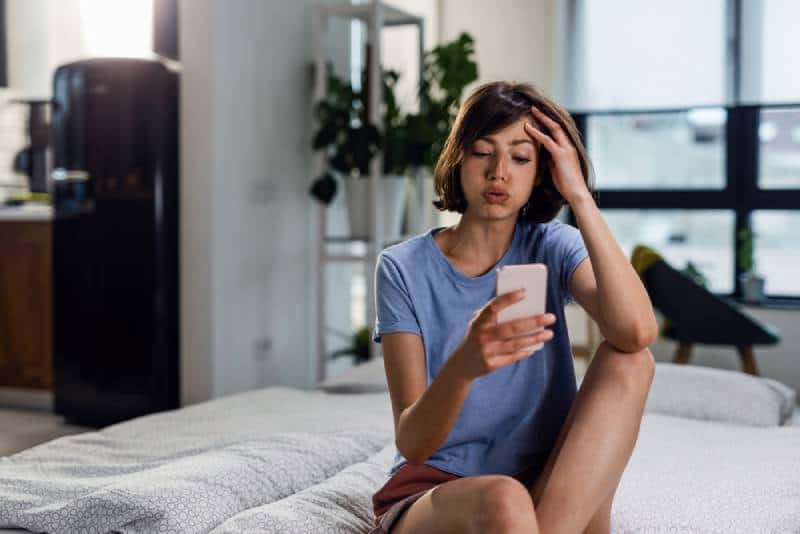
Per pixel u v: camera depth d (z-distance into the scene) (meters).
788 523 1.62
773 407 2.66
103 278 3.74
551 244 1.39
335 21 4.54
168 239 3.71
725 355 4.58
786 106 4.68
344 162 4.08
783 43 4.61
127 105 3.68
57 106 3.78
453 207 1.38
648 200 4.94
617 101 4.90
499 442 1.34
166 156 3.69
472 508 1.13
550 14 4.89
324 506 1.58
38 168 4.35
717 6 4.70
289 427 2.20
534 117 1.30
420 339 1.33
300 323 4.32
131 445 2.07
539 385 1.34
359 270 5.06
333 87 4.16
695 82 4.76
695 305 3.94
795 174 4.70
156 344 3.70
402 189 4.18
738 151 4.77
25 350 4.11
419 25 4.43
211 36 3.69
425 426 1.19
